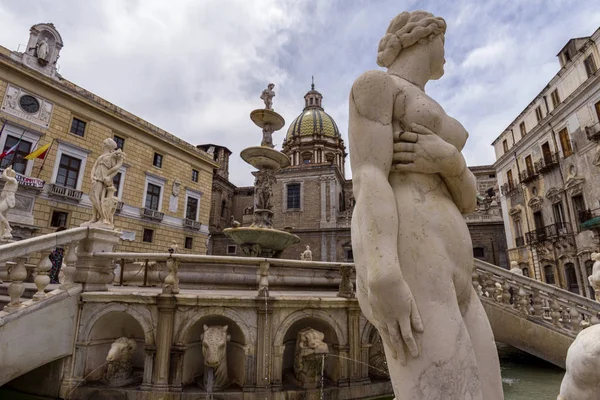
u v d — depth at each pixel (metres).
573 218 24.59
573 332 6.84
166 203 32.78
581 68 23.61
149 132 31.02
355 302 4.90
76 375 4.67
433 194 1.76
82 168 25.75
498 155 34.97
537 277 28.47
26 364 4.29
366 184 1.63
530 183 29.53
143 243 30.38
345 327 4.86
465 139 2.03
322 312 4.75
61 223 24.20
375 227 1.54
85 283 5.06
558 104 25.62
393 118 1.84
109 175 6.00
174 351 4.36
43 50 23.84
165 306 4.45
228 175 51.28
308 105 57.56
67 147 24.97
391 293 1.44
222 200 48.75
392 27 2.15
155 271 7.20
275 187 44.06
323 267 5.09
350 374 4.72
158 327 4.45
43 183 23.09
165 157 33.19
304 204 42.31
